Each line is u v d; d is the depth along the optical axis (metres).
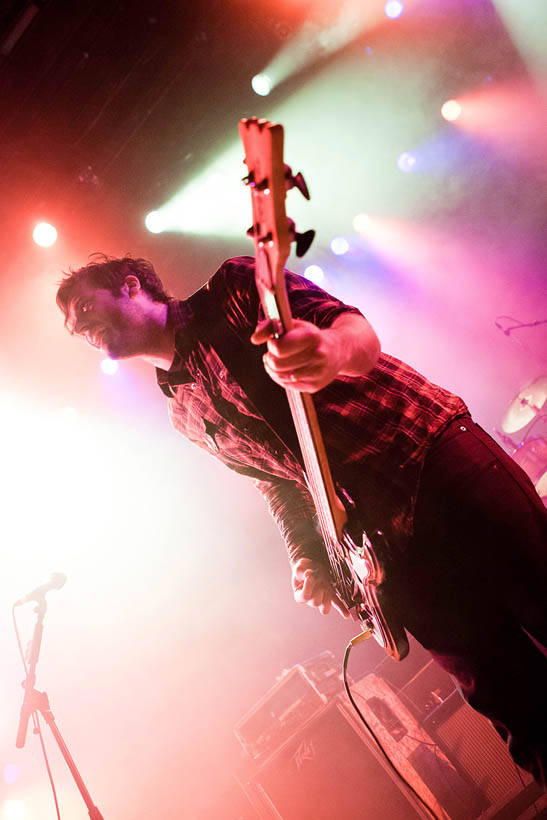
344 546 1.67
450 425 1.55
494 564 1.47
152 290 1.96
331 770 3.61
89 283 1.92
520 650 1.49
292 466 1.90
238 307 1.73
